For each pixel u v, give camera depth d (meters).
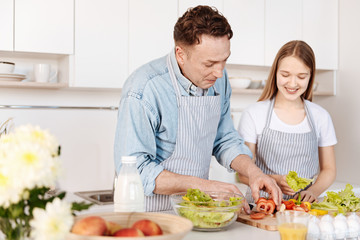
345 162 3.58
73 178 3.05
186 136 1.74
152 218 1.10
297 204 1.68
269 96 2.22
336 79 3.66
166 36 3.00
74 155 3.06
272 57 3.37
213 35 1.47
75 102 3.06
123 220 1.10
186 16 1.54
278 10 3.38
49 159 0.87
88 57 2.79
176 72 1.69
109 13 2.84
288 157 2.17
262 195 2.17
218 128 1.95
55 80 2.97
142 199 1.28
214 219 1.37
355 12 3.50
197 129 1.75
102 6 2.82
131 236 0.91
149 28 2.95
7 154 0.87
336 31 3.64
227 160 1.86
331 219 1.41
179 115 1.71
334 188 3.16
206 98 1.74
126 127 1.61
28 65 2.91
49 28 2.69
